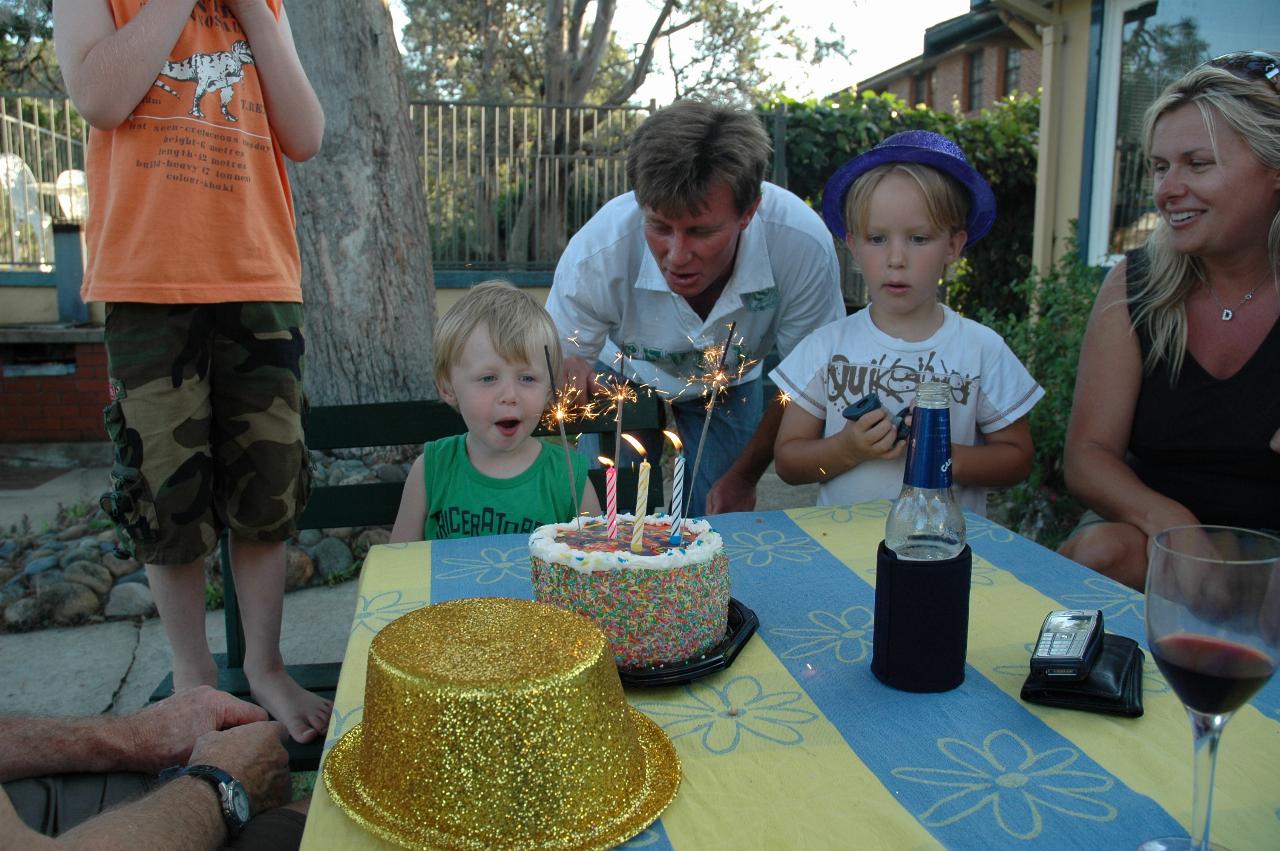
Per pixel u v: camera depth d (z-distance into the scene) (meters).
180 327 1.87
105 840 1.08
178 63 1.87
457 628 0.93
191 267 1.86
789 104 9.02
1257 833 0.84
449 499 2.12
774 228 2.74
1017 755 0.97
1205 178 1.94
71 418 6.89
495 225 8.39
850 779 0.93
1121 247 6.53
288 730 1.86
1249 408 2.05
